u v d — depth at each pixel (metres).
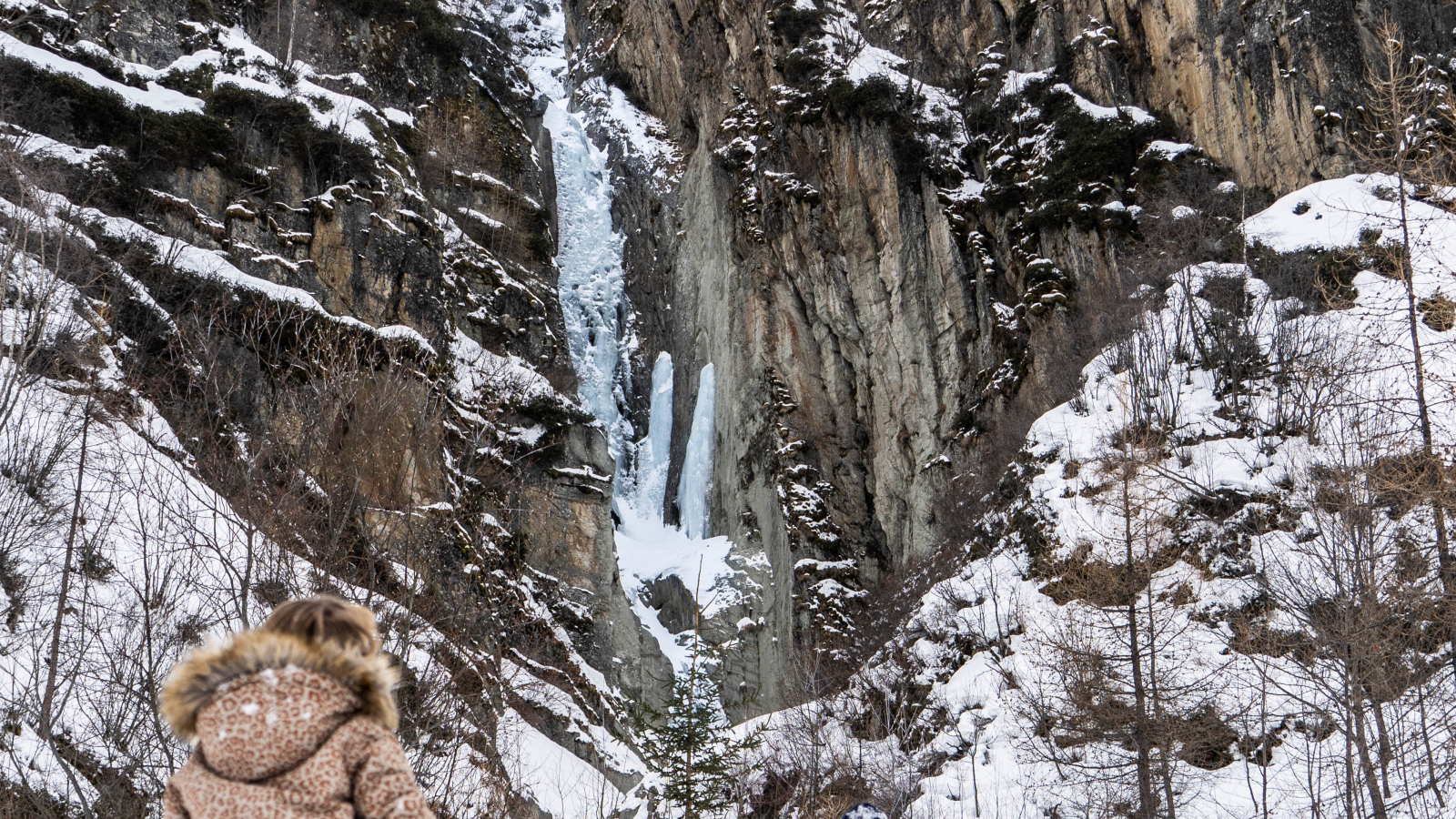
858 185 44.06
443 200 44.03
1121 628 18.45
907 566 39.00
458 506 28.52
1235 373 27.75
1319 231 30.84
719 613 42.00
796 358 44.66
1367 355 24.58
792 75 46.19
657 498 49.78
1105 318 34.12
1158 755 18.08
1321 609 16.59
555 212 52.88
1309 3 36.31
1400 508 18.52
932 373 41.97
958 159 43.94
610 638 35.97
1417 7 36.44
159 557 17.48
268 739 3.47
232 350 27.69
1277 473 23.83
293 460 21.11
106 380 23.14
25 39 32.25
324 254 34.69
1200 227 34.44
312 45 41.50
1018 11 44.19
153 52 36.00
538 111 55.97
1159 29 40.25
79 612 17.03
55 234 24.59
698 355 49.56
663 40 55.91
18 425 19.22
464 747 19.47
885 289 43.38
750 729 28.58
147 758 14.95
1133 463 21.33
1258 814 17.09
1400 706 16.02
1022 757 21.19
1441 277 25.38
